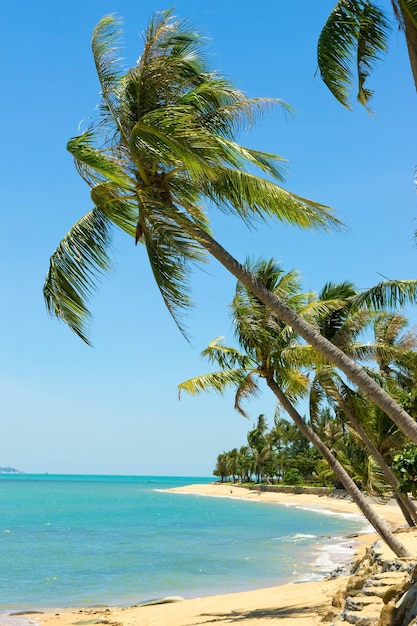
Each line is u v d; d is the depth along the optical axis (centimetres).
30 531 4825
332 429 5975
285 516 6544
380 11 958
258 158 1106
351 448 4666
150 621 1630
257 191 1055
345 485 1761
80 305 1202
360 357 2064
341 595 1334
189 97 1133
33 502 9356
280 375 1917
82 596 2250
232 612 1584
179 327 1061
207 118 1135
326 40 977
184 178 1145
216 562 3092
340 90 1000
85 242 1222
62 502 9469
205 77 1182
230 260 1084
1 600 2175
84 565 3019
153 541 4153
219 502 9669
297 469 10744
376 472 2614
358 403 2016
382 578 1202
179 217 1086
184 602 1938
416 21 806
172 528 5159
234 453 14912
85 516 6506
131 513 7050
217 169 1041
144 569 2884
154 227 1071
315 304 1794
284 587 2000
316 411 1967
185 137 1016
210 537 4425
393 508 6888
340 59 984
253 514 6881
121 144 1173
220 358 1997
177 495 13038
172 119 1031
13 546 3825
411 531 2445
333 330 2077
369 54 980
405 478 973
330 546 3744
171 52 1181
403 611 795
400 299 1427
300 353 1802
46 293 1208
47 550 3628
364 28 970
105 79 1164
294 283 1942
